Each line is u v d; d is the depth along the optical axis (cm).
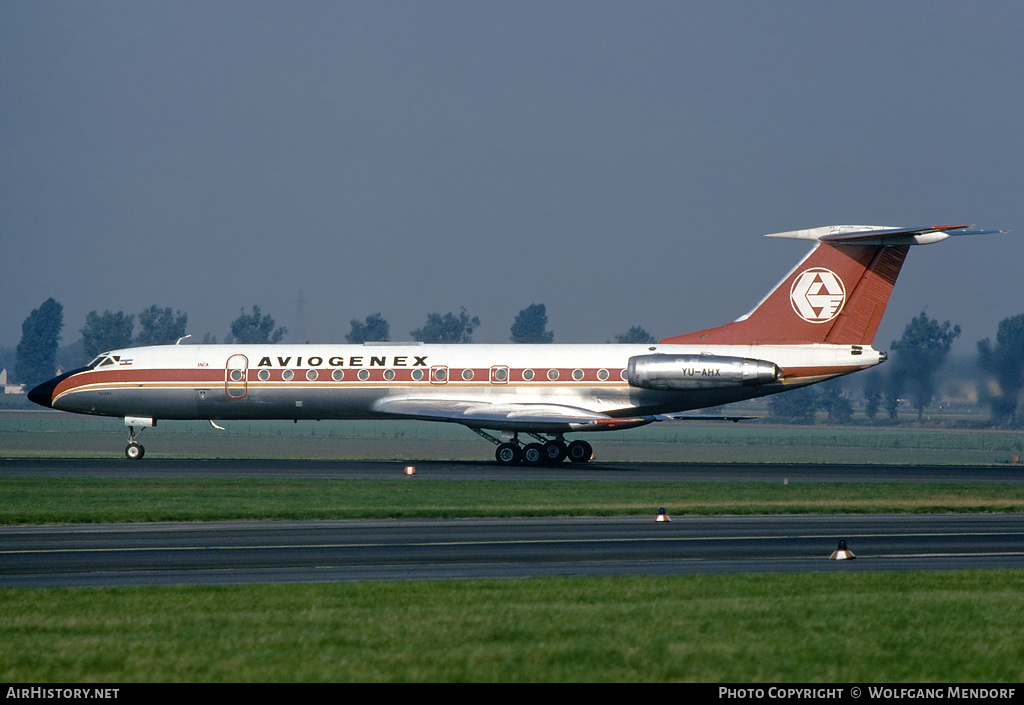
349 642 4800
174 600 5847
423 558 7769
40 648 4688
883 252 16488
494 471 15812
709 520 10262
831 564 7606
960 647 4797
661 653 4647
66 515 9956
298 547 8275
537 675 4316
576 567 7412
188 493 12069
